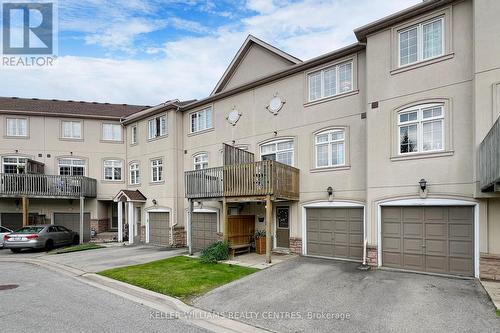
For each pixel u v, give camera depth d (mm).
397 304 6656
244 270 10000
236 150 13391
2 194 17844
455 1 8992
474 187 8336
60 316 6230
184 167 18062
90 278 9648
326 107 12234
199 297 7422
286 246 13195
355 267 10070
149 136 19891
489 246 8289
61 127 21219
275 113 13828
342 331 5496
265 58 15250
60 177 19188
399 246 9773
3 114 20328
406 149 9789
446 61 9156
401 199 9680
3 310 6594
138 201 19062
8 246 15000
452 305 6480
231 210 15031
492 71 8109
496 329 5363
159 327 5707
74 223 21141
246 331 5613
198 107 17391
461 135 8812
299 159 12898
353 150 11430
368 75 10555
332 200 11773
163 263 11539
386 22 10078
